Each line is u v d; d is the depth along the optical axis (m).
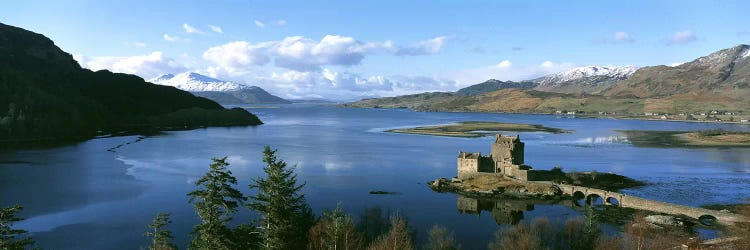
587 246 83.31
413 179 164.12
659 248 82.31
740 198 138.62
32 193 135.12
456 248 88.19
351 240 73.00
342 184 154.12
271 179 65.31
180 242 93.69
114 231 101.81
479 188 144.38
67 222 108.06
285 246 66.19
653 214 117.69
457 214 119.19
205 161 199.50
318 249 70.25
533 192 139.38
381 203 129.25
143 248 90.56
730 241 85.50
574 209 125.69
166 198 130.88
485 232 103.62
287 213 65.50
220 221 58.03
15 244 56.44
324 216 85.75
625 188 152.25
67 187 143.50
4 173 163.00
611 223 109.75
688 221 111.38
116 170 174.38
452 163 199.88
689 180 166.12
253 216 107.38
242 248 62.38
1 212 56.25
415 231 100.81
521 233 86.56
